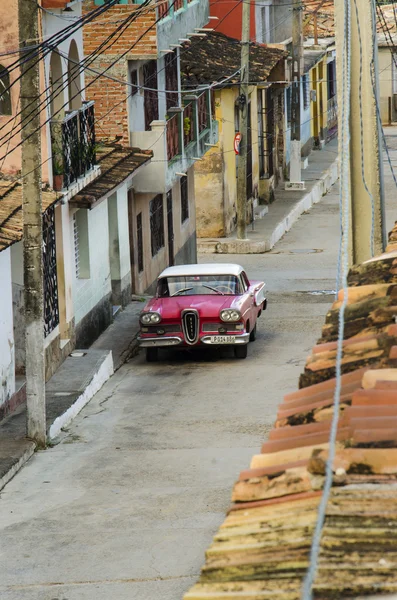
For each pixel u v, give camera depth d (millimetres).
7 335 37562
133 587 23859
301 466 11359
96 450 34844
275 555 9812
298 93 98438
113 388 43312
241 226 77750
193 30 65312
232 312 46000
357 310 15945
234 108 79812
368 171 24391
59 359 43500
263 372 44781
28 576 24812
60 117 44125
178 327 46312
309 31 133125
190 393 42000
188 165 63594
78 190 44312
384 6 139625
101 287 51281
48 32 42062
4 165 42094
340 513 10242
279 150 102500
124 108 54938
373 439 11438
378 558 9445
